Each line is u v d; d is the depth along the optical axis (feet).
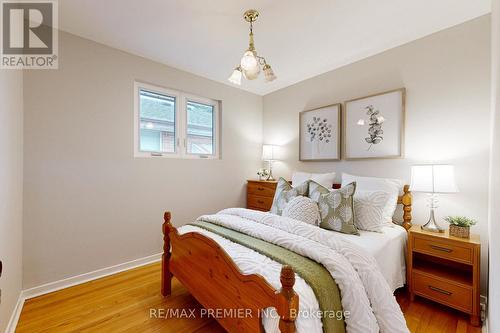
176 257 6.34
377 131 8.50
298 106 11.37
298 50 8.45
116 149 8.30
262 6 6.15
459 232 5.99
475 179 6.55
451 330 5.36
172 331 5.32
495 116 4.25
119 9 6.28
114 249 8.25
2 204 4.83
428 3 6.05
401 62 8.02
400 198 7.68
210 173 11.05
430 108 7.38
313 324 3.34
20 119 6.28
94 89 7.82
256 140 12.91
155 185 9.30
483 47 6.48
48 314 5.88
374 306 4.16
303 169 11.15
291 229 5.55
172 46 8.23
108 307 6.20
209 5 6.12
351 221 6.51
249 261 4.34
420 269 6.53
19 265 6.21
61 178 7.19
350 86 9.42
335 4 6.08
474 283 5.51
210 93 11.04
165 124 9.93
